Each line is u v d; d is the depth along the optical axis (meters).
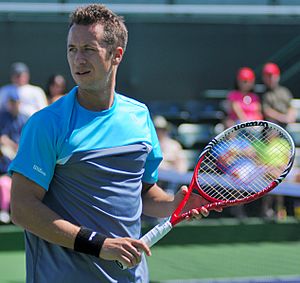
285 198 28.53
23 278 19.02
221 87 32.53
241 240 24.59
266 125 10.01
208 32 32.38
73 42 8.63
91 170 8.64
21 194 8.45
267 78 28.53
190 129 31.78
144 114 9.23
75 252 8.70
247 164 11.26
